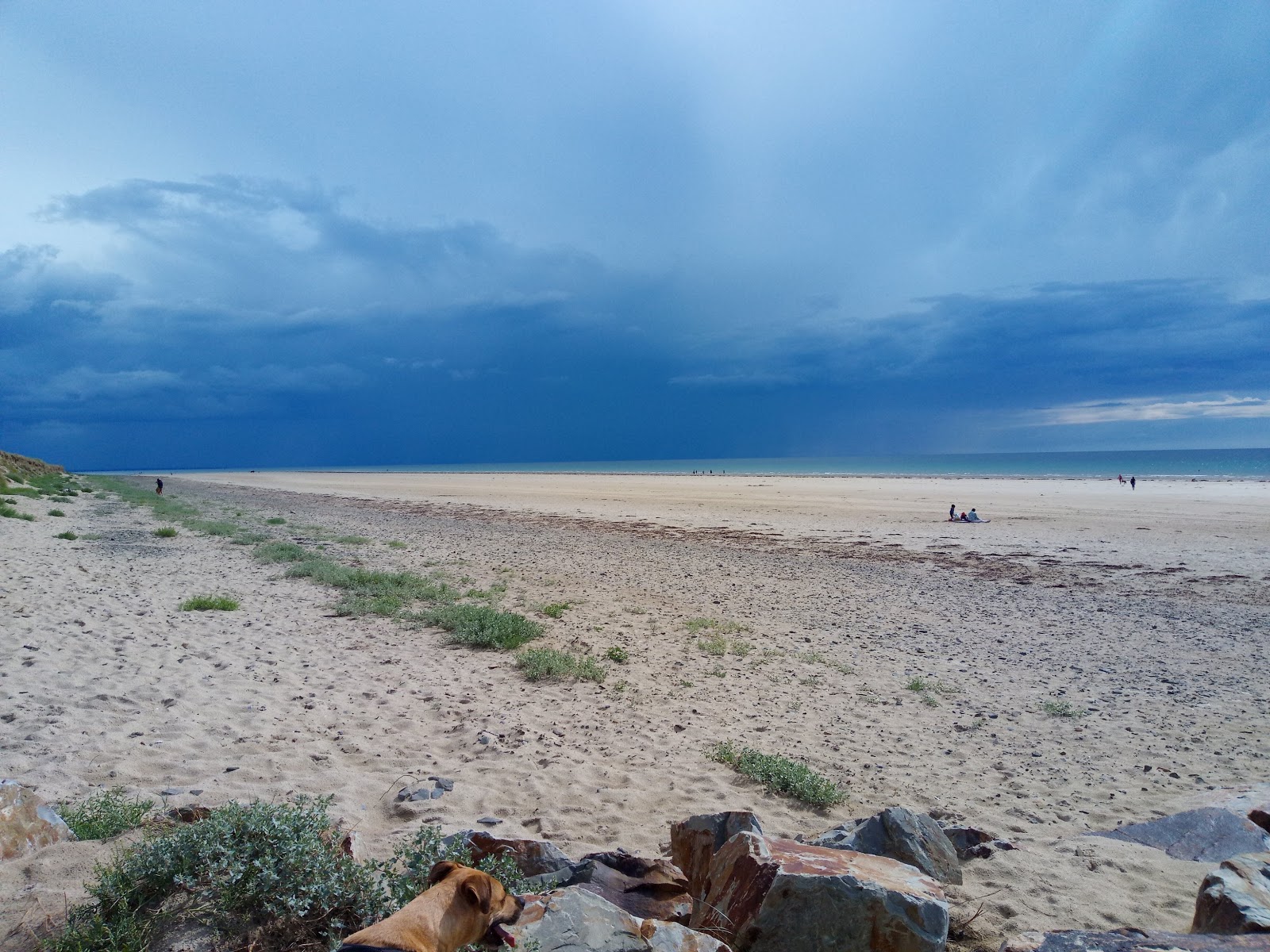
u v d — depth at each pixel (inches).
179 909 139.8
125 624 468.4
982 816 244.2
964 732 338.0
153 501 1729.8
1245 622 591.2
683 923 151.7
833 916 142.9
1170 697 400.2
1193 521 1341.0
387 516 1579.7
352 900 143.7
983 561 927.0
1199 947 132.4
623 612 594.9
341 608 544.7
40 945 129.1
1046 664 466.3
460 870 117.3
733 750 298.2
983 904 175.6
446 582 702.5
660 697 376.5
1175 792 270.2
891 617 601.6
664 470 7485.2
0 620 451.8
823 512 1641.2
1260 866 162.2
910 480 3240.7
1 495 1315.2
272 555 814.5
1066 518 1430.9
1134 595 704.4
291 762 261.7
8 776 232.2
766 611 616.7
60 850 164.4
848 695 392.5
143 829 182.5
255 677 371.9
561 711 346.3
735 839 167.2
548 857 166.9
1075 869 194.7
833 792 253.3
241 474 5890.8
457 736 304.5
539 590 675.4
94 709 307.7
